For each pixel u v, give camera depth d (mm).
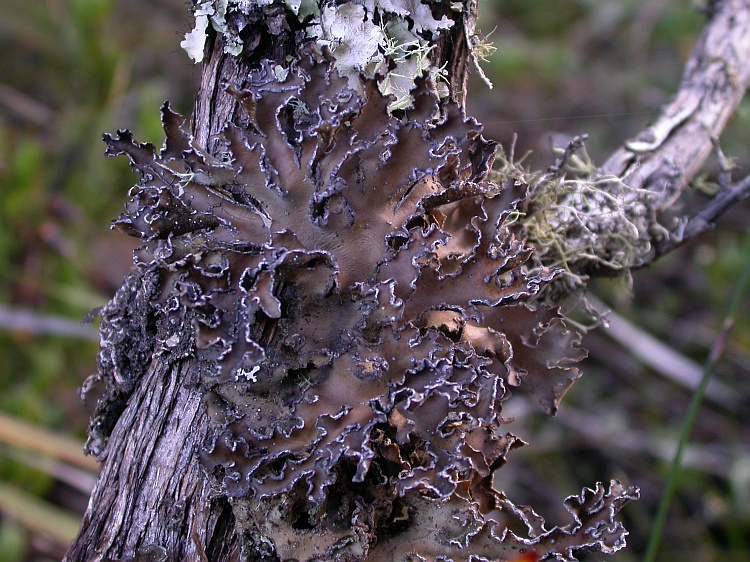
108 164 483
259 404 245
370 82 244
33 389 432
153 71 581
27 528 405
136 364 261
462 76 267
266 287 234
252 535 246
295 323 246
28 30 542
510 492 463
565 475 471
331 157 245
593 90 636
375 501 245
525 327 258
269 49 256
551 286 292
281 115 247
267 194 247
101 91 488
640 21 674
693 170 312
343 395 241
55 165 493
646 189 302
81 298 452
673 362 479
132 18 603
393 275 244
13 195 463
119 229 247
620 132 598
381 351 241
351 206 246
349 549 243
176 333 255
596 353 522
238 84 255
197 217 248
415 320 245
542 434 482
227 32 254
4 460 405
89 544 256
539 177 285
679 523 448
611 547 246
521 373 258
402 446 244
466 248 255
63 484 430
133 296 261
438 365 234
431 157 244
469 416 237
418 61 256
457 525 246
